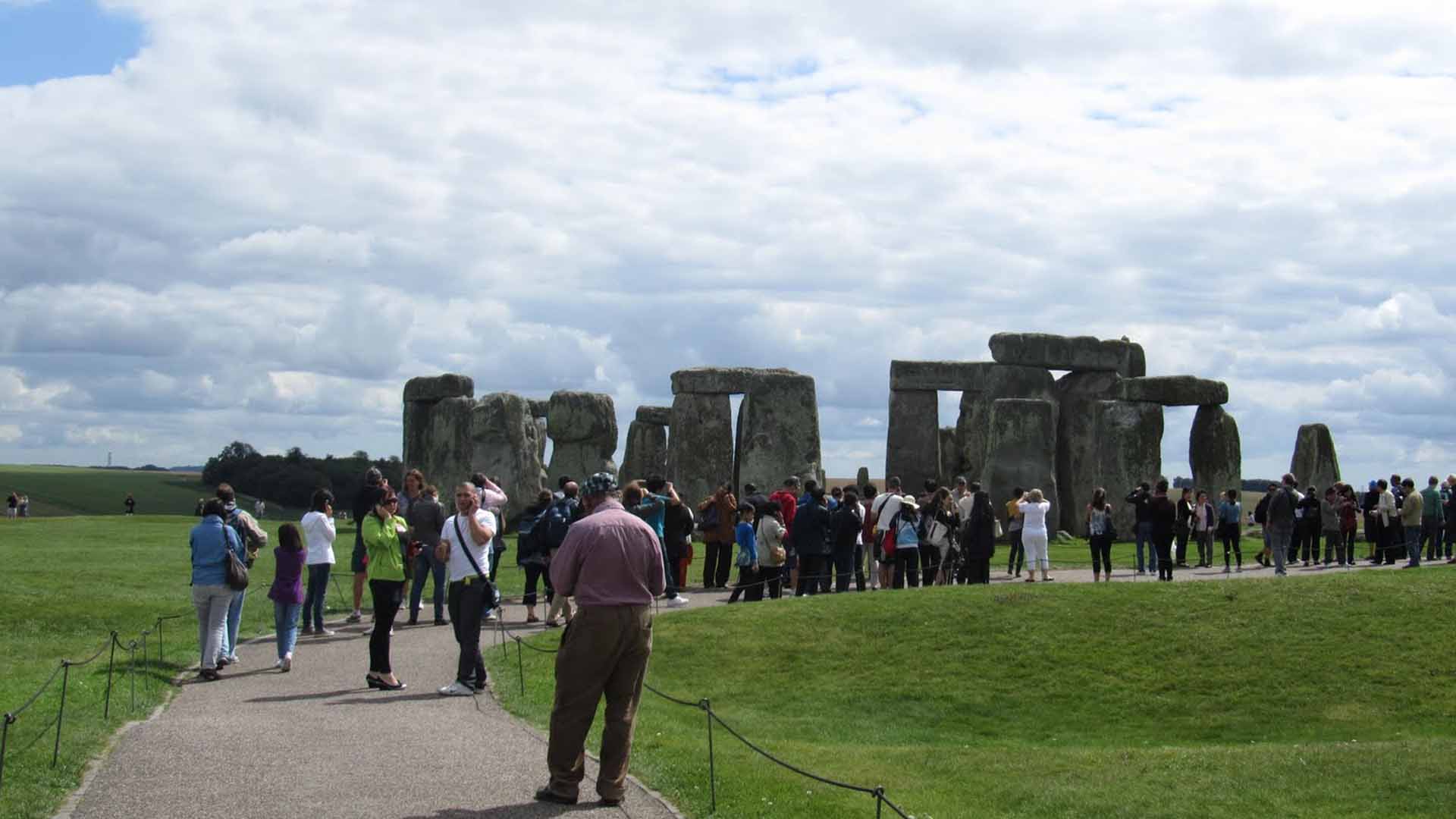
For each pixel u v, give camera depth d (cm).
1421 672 2066
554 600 2353
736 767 1389
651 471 5650
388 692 1730
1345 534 3466
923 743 1805
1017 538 3241
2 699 1577
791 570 2959
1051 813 1380
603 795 1177
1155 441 4503
